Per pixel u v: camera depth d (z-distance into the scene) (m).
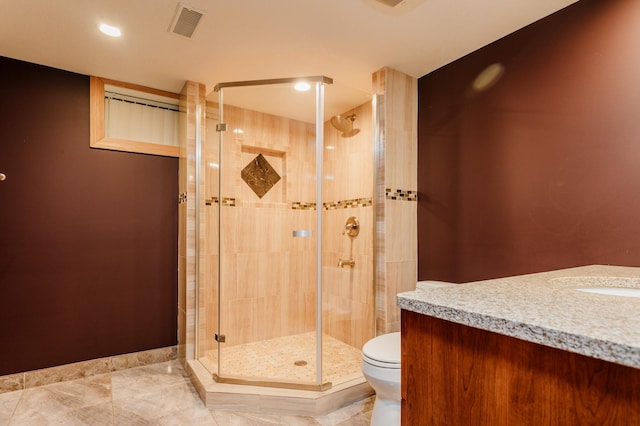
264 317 2.81
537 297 0.79
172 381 2.32
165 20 1.81
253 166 2.83
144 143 2.66
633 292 1.19
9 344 2.17
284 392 1.98
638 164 1.47
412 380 0.81
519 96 1.92
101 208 2.49
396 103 2.42
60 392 2.15
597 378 0.52
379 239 2.36
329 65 2.35
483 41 2.05
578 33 1.67
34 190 2.27
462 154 2.23
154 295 2.68
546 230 1.79
